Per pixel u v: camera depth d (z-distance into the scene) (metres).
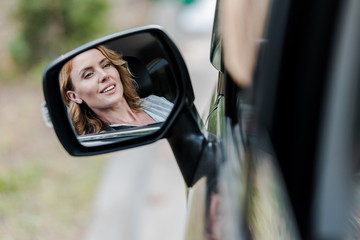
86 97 1.32
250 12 0.97
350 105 0.79
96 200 4.07
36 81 6.91
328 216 0.79
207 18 8.82
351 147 0.80
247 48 0.97
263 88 0.89
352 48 0.78
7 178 4.23
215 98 1.32
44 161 4.69
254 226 0.90
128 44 1.30
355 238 0.81
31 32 7.49
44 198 4.07
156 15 10.61
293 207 0.84
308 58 0.82
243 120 1.01
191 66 7.16
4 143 5.02
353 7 0.78
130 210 3.89
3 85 7.00
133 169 4.53
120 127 1.33
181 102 1.34
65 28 7.75
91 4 8.02
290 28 0.85
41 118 5.68
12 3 7.65
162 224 3.68
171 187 4.18
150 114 1.33
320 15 0.81
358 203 0.84
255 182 0.93
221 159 1.10
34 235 3.63
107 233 3.63
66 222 3.79
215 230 0.97
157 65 1.33
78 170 4.55
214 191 1.05
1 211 3.88
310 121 0.82
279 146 0.87
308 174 0.82
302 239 0.81
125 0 12.27
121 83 1.31
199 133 1.31
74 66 1.30
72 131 1.34
